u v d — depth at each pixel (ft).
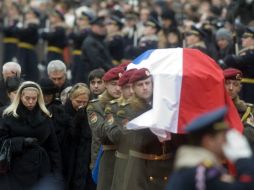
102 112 84.64
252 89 112.68
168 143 76.18
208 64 76.95
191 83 75.00
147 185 76.23
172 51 77.97
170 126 73.97
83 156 91.81
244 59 111.65
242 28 125.59
